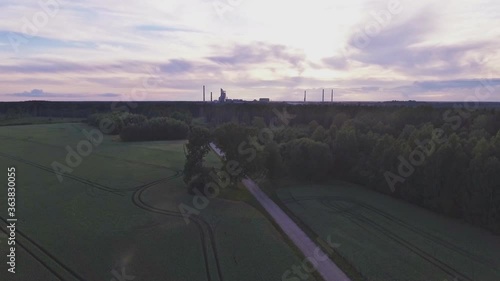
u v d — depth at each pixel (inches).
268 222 1979.6
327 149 3002.0
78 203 2185.0
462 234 1914.4
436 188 2239.2
